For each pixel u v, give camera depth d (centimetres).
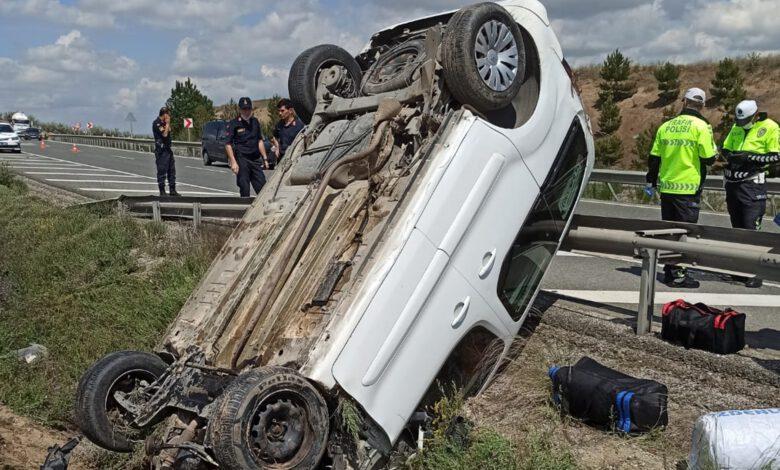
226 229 976
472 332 467
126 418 463
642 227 620
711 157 759
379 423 403
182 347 470
